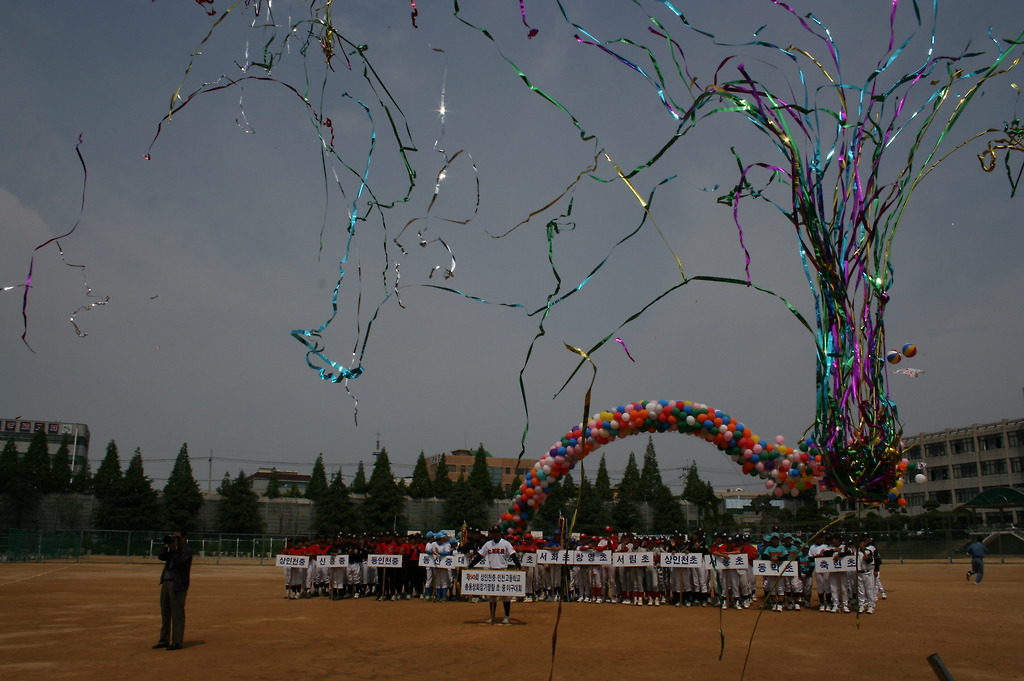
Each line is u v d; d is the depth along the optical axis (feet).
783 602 56.95
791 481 61.00
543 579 65.10
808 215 19.67
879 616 51.83
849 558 53.83
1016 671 31.71
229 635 41.06
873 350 20.10
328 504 172.14
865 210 19.77
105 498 166.50
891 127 19.75
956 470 215.92
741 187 20.52
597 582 62.64
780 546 57.82
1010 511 199.41
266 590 73.26
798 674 30.71
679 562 58.39
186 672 29.91
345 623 46.62
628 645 38.14
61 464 172.76
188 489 171.63
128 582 80.69
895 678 30.04
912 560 139.44
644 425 64.69
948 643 39.24
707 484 195.72
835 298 20.15
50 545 122.93
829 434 20.75
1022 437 200.64
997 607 57.47
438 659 33.35
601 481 200.13
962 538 141.69
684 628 45.09
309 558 63.77
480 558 47.32
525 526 69.77
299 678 28.78
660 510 178.50
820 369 20.98
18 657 33.55
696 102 19.51
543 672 30.42
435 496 194.29
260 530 171.32
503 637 40.57
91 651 35.27
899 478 22.82
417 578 64.90
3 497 157.89
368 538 67.21
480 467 196.65
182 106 20.39
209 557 139.13
